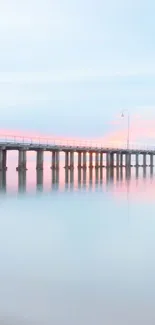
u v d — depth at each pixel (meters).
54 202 12.58
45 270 5.27
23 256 5.97
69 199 13.48
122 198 13.99
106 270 5.27
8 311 3.98
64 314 3.92
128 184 21.30
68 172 34.03
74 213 10.24
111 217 9.57
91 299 4.29
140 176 30.14
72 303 4.18
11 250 6.33
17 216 9.70
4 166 33.47
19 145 32.59
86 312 3.97
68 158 40.00
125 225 8.49
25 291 4.51
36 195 14.70
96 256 5.97
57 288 4.60
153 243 6.81
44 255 6.02
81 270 5.28
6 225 8.48
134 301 4.23
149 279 4.92
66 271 5.21
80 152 41.59
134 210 10.88
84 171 36.59
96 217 9.57
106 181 23.45
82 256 5.97
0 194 14.98
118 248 6.45
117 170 41.03
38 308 4.05
